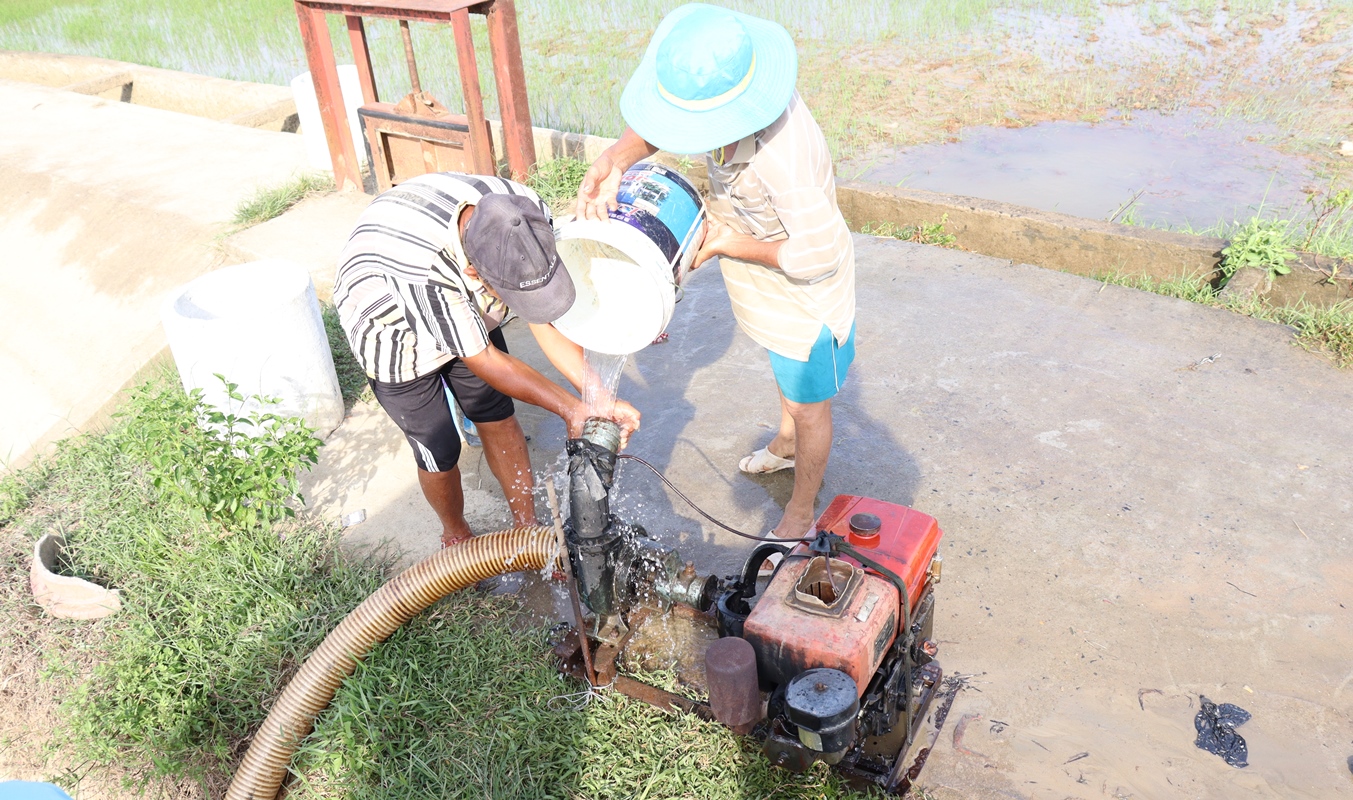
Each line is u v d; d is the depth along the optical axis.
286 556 3.82
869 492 4.08
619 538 2.88
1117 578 3.55
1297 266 5.27
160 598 3.63
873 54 11.41
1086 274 5.92
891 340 5.21
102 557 3.97
